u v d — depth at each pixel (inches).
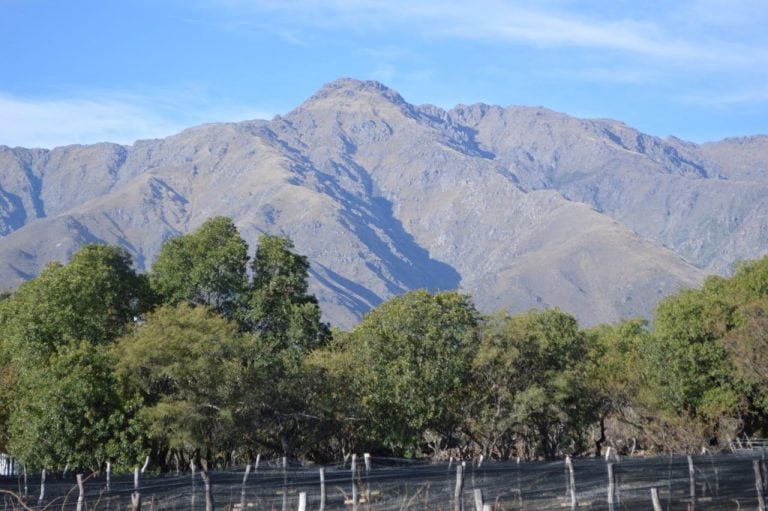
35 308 1845.5
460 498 1018.7
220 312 2071.9
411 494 1098.7
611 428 2503.7
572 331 2180.1
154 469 1824.6
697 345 2146.9
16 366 1892.2
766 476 1082.1
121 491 1133.1
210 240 2091.5
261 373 1817.2
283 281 2096.5
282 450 1927.9
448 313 2036.2
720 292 2442.2
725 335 2081.7
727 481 1104.8
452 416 2057.1
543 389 2049.7
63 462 1638.8
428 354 1996.8
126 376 1738.4
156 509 1117.1
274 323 2078.0
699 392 2166.6
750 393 2140.7
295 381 1878.7
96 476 1374.3
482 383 2102.6
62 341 1849.2
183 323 1774.1
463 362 1988.2
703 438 2062.0
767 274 2347.4
